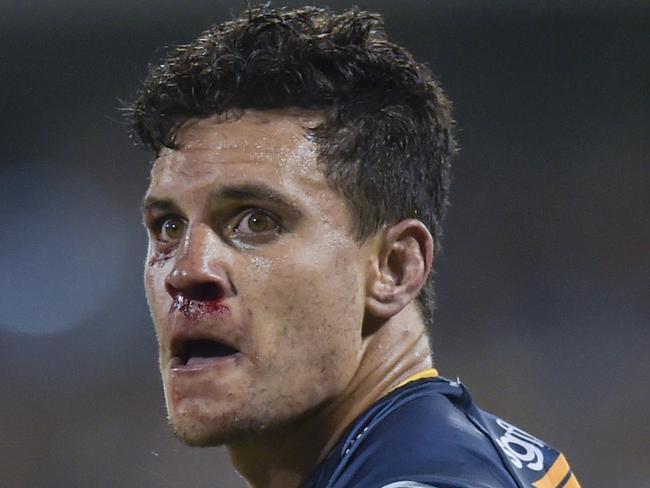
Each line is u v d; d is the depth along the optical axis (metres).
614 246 32.16
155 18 31.94
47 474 27.94
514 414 29.14
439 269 32.22
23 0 31.42
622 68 32.91
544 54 33.09
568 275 31.97
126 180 33.09
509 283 31.97
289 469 5.32
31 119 33.19
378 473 4.67
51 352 31.05
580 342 30.67
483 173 32.97
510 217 32.69
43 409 29.77
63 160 33.19
